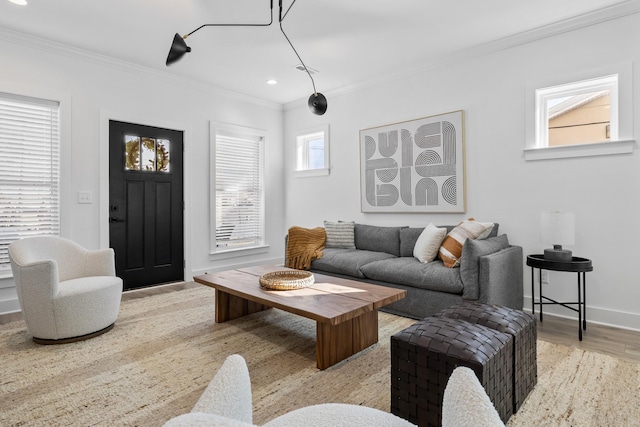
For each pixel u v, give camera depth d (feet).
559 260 8.83
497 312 5.94
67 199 11.43
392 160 13.66
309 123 16.83
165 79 13.78
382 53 11.96
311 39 10.96
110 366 6.86
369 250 13.44
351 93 15.08
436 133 12.44
